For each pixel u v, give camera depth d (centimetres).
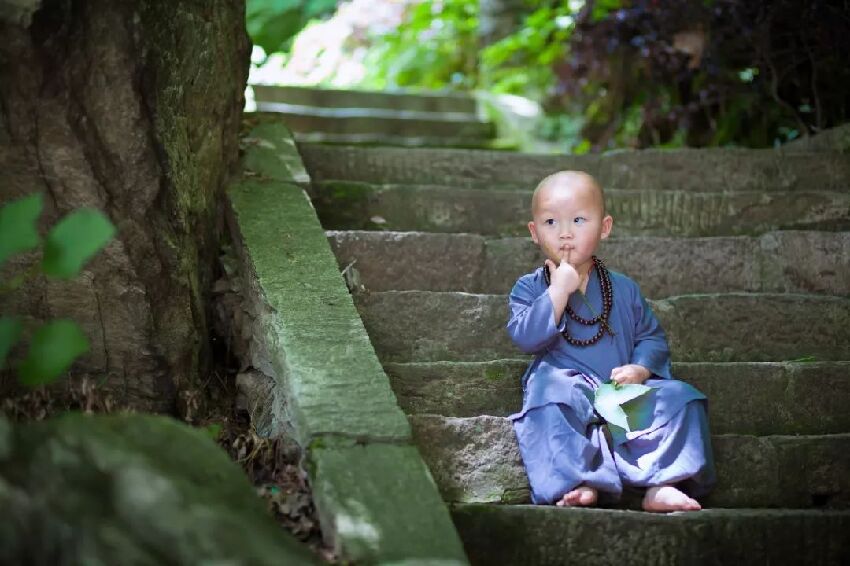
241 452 291
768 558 273
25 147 283
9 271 295
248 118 480
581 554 270
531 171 488
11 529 198
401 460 256
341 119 719
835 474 305
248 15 777
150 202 306
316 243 361
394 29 963
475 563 268
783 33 542
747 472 303
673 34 567
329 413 269
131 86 291
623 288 322
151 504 194
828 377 334
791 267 401
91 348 309
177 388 322
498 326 361
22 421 286
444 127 741
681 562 270
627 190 466
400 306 359
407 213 441
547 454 288
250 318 346
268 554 194
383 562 223
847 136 489
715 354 364
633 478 288
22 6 263
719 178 482
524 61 836
